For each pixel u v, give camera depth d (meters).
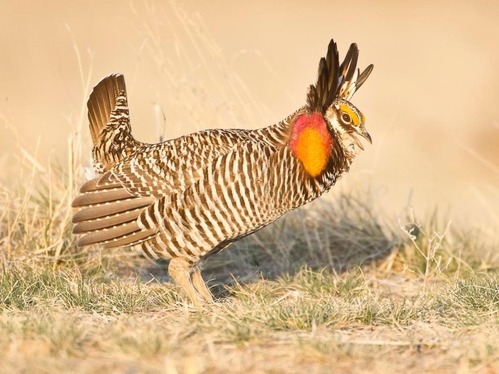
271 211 22.44
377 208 31.45
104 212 21.84
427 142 47.88
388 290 24.83
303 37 64.50
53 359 16.64
